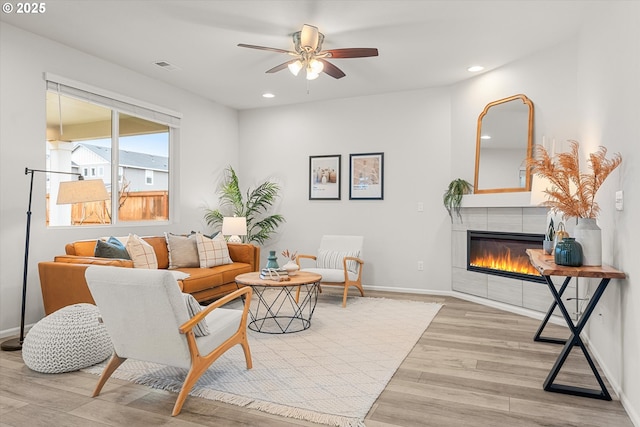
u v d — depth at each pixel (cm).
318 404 234
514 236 454
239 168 666
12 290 366
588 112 346
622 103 253
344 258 482
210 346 247
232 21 358
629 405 225
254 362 299
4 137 360
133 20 356
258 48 354
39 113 386
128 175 491
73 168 429
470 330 380
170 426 211
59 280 341
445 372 281
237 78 510
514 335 365
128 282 221
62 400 239
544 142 415
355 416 220
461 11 339
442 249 546
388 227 576
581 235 267
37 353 274
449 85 538
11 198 365
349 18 352
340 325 396
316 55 360
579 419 219
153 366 291
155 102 512
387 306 477
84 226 431
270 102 623
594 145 327
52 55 396
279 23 362
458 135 525
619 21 263
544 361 303
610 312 272
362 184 590
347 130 599
